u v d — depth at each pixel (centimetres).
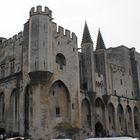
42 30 4800
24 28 5244
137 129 7438
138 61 8194
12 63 5403
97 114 6059
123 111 6894
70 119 4981
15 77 5100
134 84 7769
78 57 5928
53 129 4628
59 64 5019
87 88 5934
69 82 5169
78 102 5247
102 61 6631
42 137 4338
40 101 4472
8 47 5669
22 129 4622
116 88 6900
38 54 4641
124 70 7494
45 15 4925
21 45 5234
